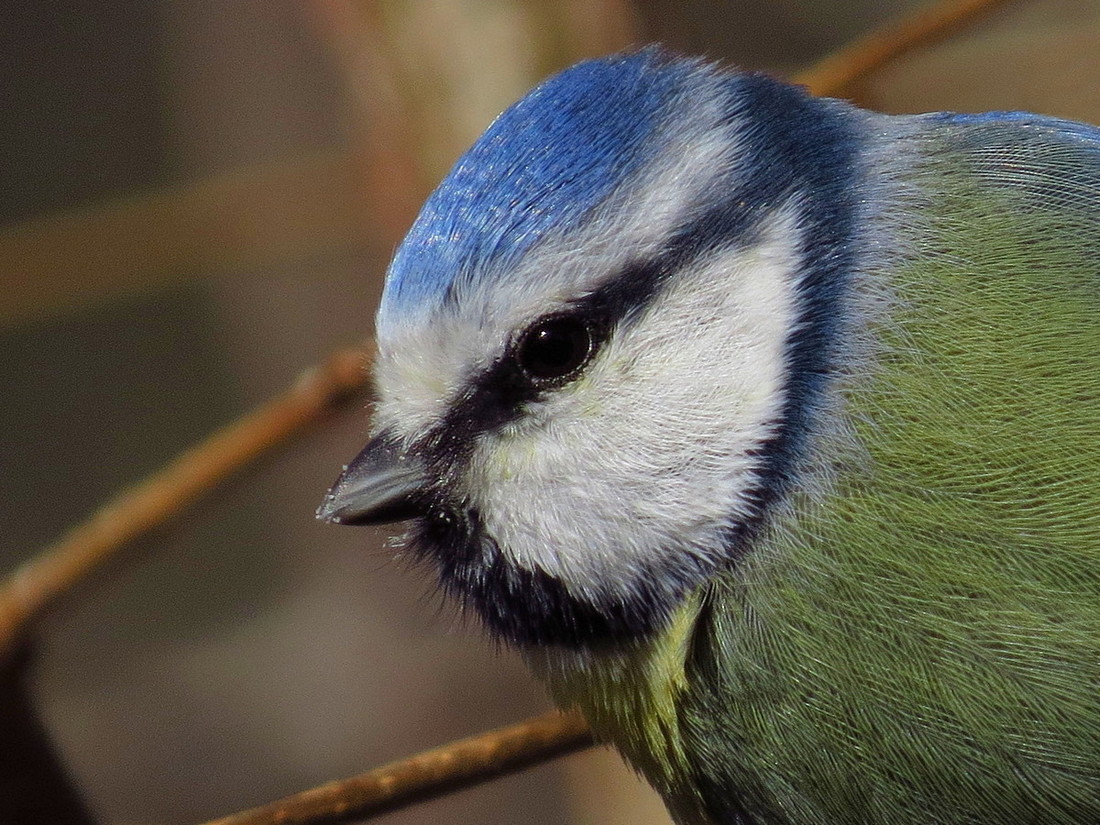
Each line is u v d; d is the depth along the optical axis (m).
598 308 1.01
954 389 1.00
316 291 1.47
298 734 1.37
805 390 1.00
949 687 1.00
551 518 1.01
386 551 1.02
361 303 1.46
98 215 1.08
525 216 1.01
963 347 1.00
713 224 1.01
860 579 1.00
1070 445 1.00
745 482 1.00
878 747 1.00
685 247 1.00
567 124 1.01
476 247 1.01
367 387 1.03
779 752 1.00
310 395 1.03
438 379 1.01
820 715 1.00
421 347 1.01
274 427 1.03
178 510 1.03
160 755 1.39
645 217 1.01
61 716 1.42
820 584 1.00
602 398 1.01
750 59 1.11
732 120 1.01
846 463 1.00
